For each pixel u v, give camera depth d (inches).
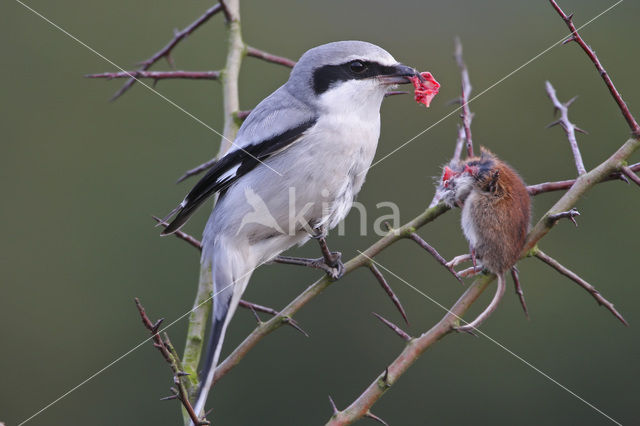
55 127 473.7
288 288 387.5
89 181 460.8
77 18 495.2
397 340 386.9
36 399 400.8
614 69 484.7
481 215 208.2
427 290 400.5
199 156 469.1
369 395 193.3
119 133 474.3
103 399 396.5
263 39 508.1
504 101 481.4
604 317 410.6
